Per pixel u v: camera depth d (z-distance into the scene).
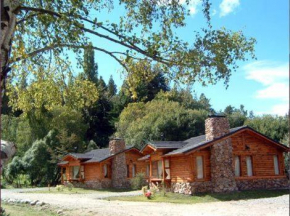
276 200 17.50
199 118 48.00
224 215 12.91
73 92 12.06
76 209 15.63
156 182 26.00
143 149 26.50
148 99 55.53
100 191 30.14
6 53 6.79
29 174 42.28
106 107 61.28
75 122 50.47
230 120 51.19
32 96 12.09
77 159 34.59
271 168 23.73
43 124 47.59
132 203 18.42
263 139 23.67
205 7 8.60
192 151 21.73
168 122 46.84
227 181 22.03
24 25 9.63
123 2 9.42
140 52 8.52
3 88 6.90
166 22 9.05
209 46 8.40
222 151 22.38
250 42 8.63
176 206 16.66
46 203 18.22
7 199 21.30
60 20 8.47
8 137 48.12
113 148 33.25
